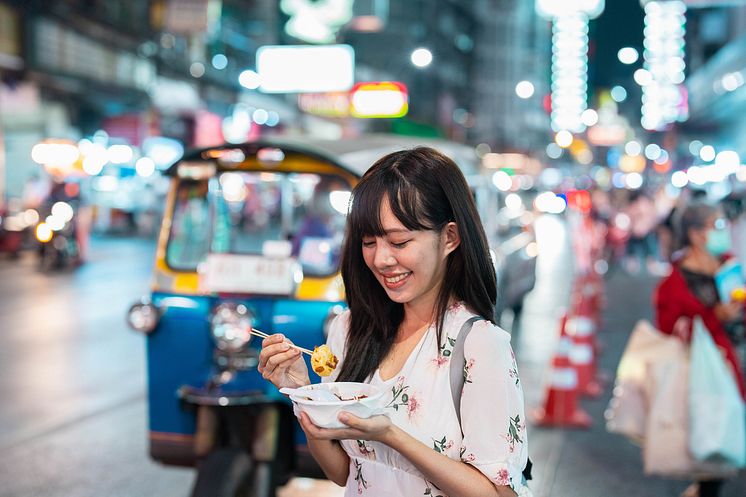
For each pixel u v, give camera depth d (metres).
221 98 27.91
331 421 1.75
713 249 4.33
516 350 9.18
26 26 18.75
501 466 1.86
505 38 80.81
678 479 5.22
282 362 2.06
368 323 2.15
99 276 14.94
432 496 1.95
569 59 78.31
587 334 7.50
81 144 21.05
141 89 23.44
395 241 1.98
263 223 4.69
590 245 16.72
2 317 10.45
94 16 21.17
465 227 2.00
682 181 30.97
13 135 19.28
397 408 1.98
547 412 6.40
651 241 19.89
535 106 93.19
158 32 24.22
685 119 49.09
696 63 51.00
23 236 17.22
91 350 8.71
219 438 4.08
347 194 4.57
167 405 4.21
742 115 34.44
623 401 4.50
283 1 29.84
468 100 71.81
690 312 4.32
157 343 4.20
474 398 1.92
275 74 25.23
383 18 30.11
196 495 3.60
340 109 30.86
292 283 4.13
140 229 24.30
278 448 4.08
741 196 15.47
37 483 5.04
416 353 2.01
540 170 75.31
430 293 2.07
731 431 4.14
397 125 40.25
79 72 20.81
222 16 28.89
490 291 2.04
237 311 3.99
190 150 4.55
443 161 2.04
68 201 16.75
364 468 2.01
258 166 4.62
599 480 5.18
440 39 59.25
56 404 6.71
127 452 5.64
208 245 4.61
